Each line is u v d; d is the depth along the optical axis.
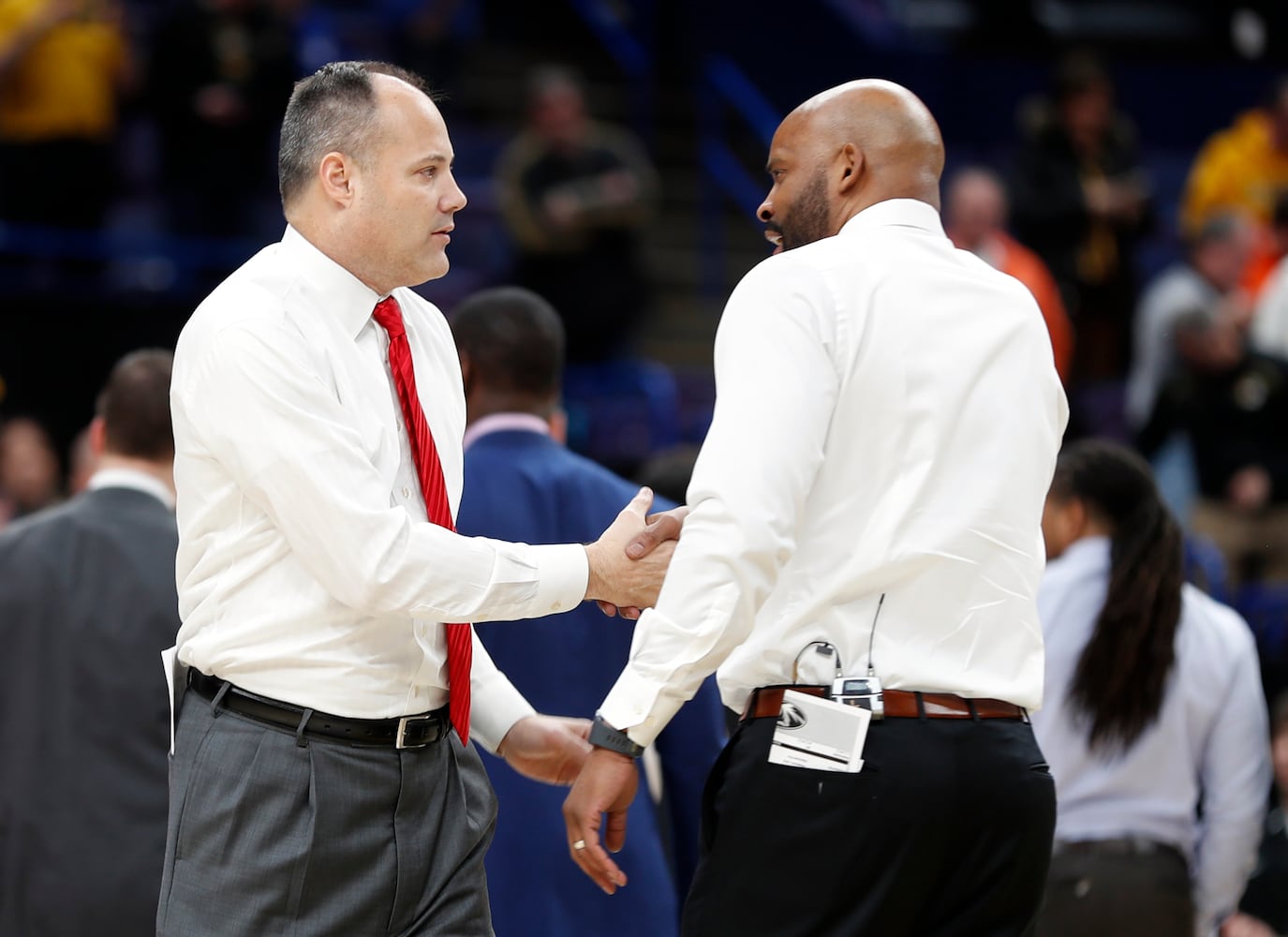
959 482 8.21
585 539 10.96
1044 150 29.61
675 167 38.03
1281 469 24.20
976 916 8.20
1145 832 11.71
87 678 10.81
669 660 7.92
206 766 8.13
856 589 8.13
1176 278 26.92
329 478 7.84
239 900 8.03
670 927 10.87
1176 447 24.66
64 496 26.59
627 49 39.09
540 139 28.00
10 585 11.00
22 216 27.33
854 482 8.20
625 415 27.30
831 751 8.02
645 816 10.99
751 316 8.25
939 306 8.37
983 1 40.19
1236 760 12.02
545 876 10.73
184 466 8.24
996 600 8.22
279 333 7.96
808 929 8.04
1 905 10.76
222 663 8.13
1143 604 11.69
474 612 8.04
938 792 7.96
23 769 10.77
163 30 28.05
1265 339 26.00
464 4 38.00
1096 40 41.03
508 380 11.15
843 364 8.21
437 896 8.45
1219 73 41.25
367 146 8.17
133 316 27.53
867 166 8.74
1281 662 21.86
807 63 40.09
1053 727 11.78
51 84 27.20
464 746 8.82
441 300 30.95
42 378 27.03
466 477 10.97
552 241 27.62
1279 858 14.36
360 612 8.09
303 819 8.05
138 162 31.59
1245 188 30.95
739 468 7.88
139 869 10.64
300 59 30.50
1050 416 8.62
